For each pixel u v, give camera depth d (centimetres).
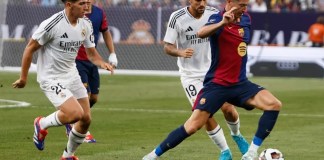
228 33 1822
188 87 2138
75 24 1895
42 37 1864
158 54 5172
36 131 1912
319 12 5031
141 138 2388
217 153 2114
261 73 4969
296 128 2659
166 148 1816
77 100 1925
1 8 5106
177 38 2133
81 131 1911
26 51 1873
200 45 2119
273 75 4959
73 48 1908
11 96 3625
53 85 1892
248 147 2009
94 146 2222
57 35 1875
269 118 1820
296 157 2066
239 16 1805
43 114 2973
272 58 4956
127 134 2475
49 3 5472
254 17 5053
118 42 5212
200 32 1778
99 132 2516
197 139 2372
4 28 5225
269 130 1827
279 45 5050
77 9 1861
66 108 1856
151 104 3397
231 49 1828
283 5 5525
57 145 2225
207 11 2123
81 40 1916
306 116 3023
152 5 5438
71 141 1917
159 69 5169
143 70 5175
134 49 5197
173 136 1808
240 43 1830
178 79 4734
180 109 3222
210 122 1947
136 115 3003
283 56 4950
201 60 2127
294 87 4250
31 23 5256
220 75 1831
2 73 4703
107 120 2828
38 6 5275
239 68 1839
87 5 1900
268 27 5041
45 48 1902
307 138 2417
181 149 2175
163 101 3519
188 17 2106
